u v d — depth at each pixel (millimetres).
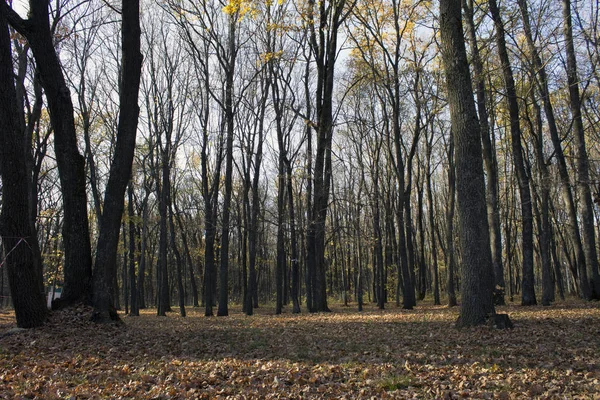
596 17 15984
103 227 11852
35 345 8922
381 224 35938
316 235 22344
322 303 22078
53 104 11695
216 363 7609
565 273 49625
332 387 6016
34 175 17938
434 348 8281
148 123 26875
